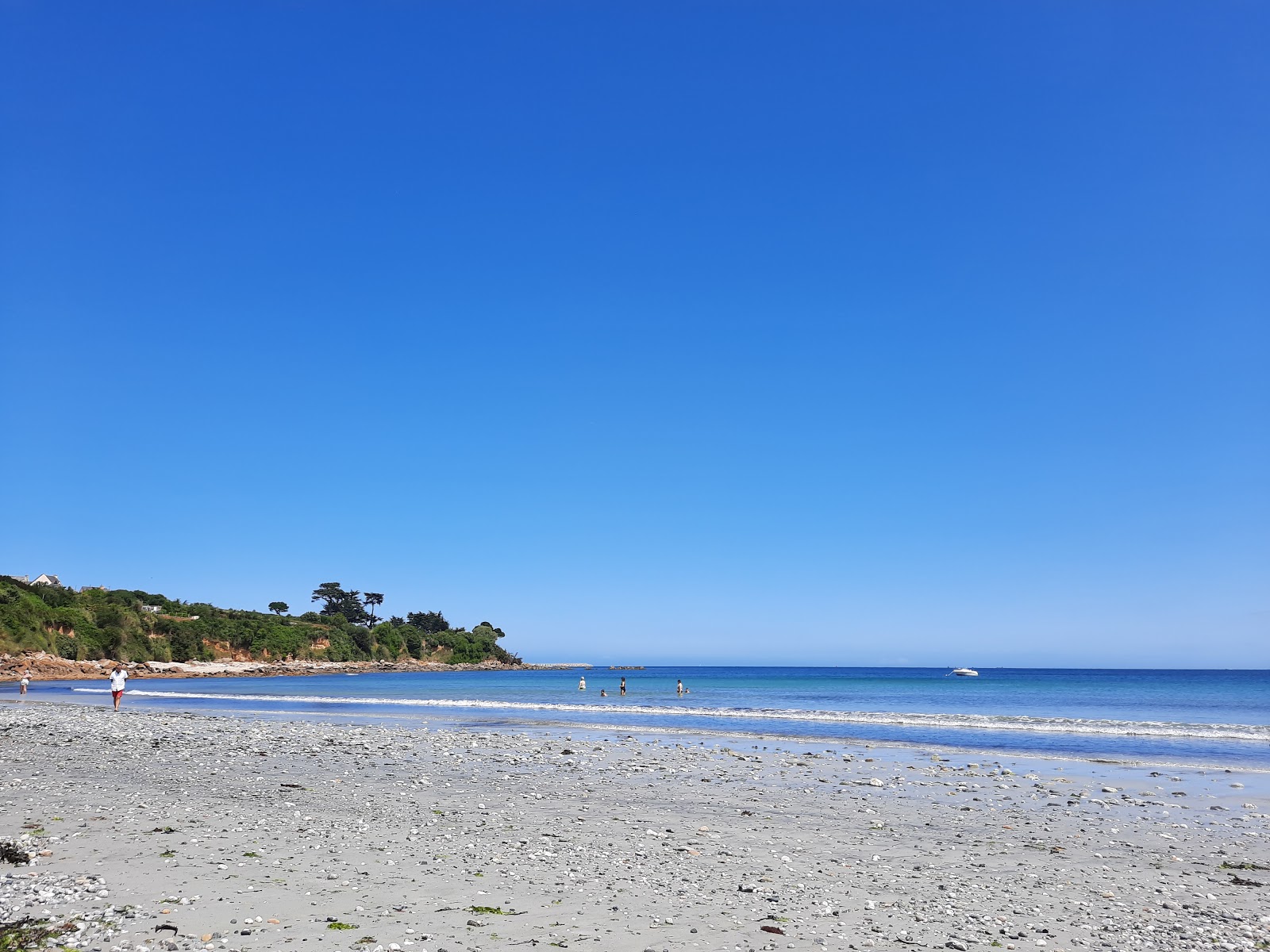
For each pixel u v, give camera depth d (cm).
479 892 1228
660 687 12056
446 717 5553
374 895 1193
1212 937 1095
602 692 8225
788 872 1429
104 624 15262
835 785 2520
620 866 1438
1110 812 2081
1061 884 1384
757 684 13725
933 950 1019
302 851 1471
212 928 1012
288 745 3397
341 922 1054
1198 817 2025
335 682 13775
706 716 5734
